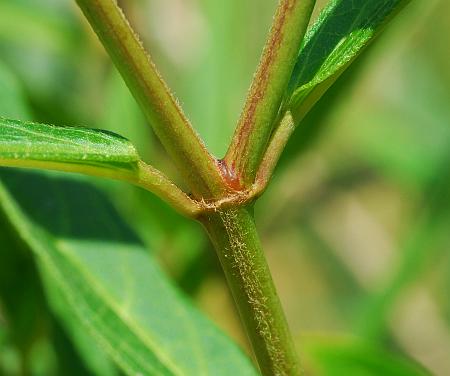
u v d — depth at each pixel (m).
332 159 0.26
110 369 0.18
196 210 0.13
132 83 0.12
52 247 0.16
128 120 0.20
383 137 0.26
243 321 0.13
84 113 0.21
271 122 0.13
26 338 0.18
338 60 0.13
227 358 0.16
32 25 0.22
